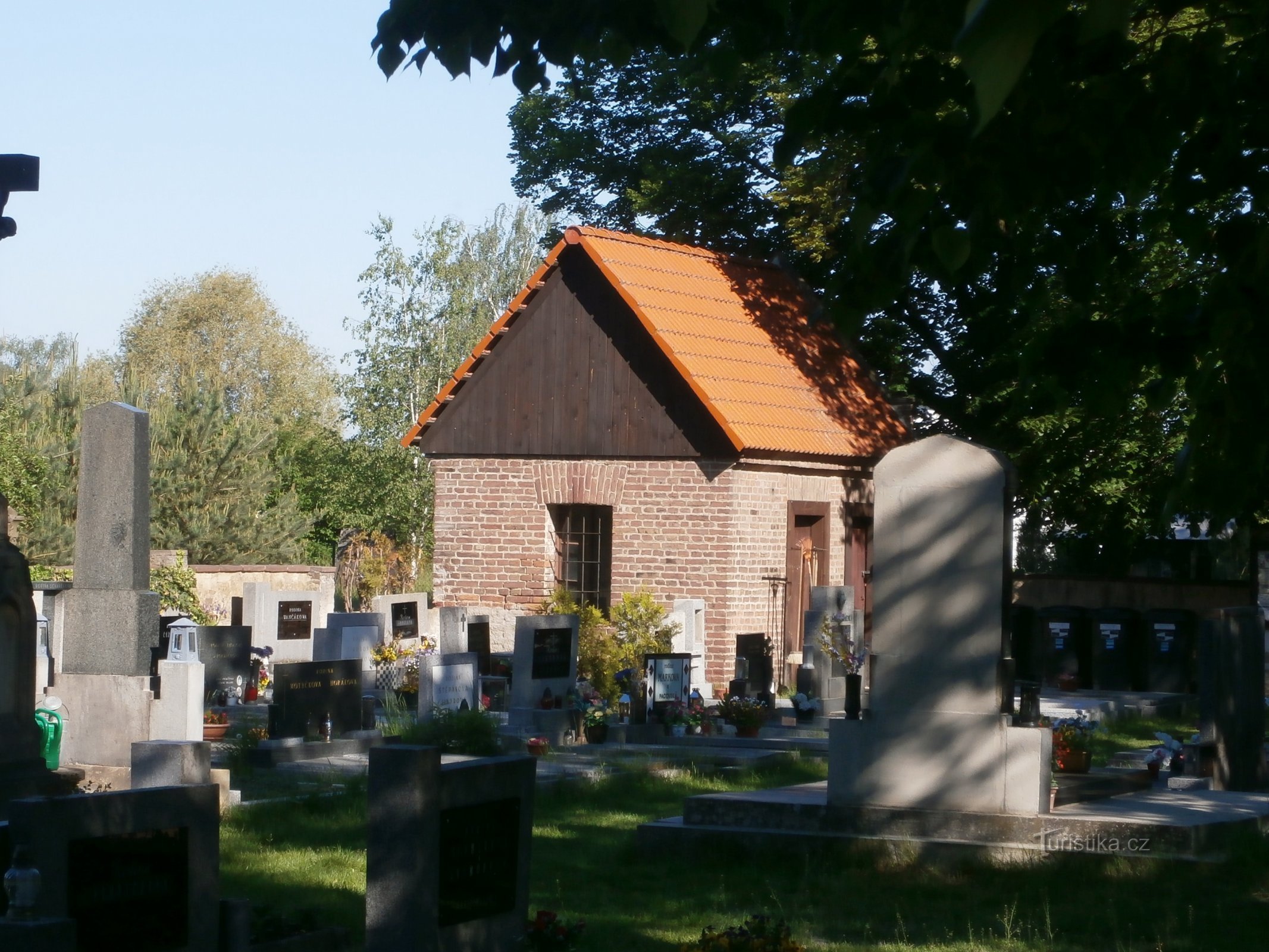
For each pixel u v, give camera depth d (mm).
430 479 49250
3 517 13711
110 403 16141
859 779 12531
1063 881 11453
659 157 35781
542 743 19078
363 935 9844
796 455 26922
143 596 16016
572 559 27844
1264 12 4977
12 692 13523
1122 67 5207
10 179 10367
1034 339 5613
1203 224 5402
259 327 77625
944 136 5230
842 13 5312
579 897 11250
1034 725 14359
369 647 26016
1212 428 4461
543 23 7488
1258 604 27125
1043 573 33125
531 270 60125
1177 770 14875
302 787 16312
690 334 27297
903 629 12477
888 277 5648
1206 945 9633
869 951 9664
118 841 7949
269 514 50281
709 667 25906
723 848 12641
